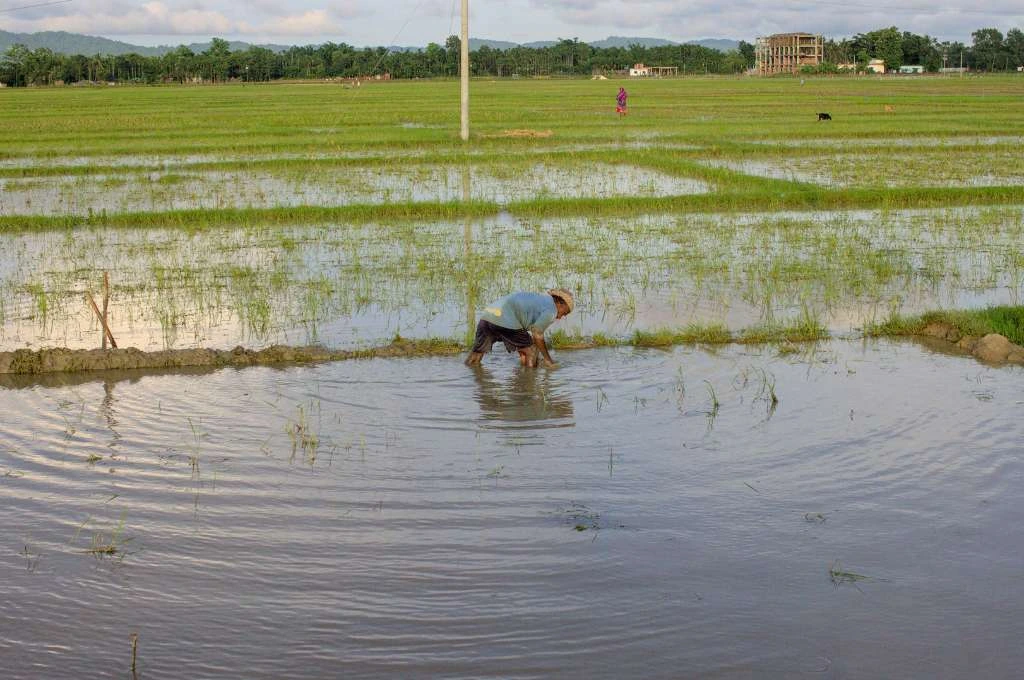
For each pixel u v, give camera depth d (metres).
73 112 46.06
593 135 29.44
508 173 21.77
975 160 23.66
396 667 4.01
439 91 73.56
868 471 5.93
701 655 4.09
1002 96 58.41
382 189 19.31
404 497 5.58
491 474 5.90
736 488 5.69
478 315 9.95
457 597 4.52
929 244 13.72
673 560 4.85
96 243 14.09
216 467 6.02
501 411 7.04
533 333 7.95
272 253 13.20
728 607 4.44
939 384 7.73
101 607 4.45
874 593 4.56
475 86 89.88
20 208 17.09
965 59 163.62
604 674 3.97
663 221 15.80
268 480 5.81
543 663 4.04
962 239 14.09
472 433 6.60
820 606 4.45
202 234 14.81
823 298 10.72
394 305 10.35
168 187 19.81
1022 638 4.22
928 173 21.20
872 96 59.38
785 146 25.86
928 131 30.00
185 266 12.38
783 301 10.58
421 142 27.55
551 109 45.75
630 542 5.03
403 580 4.66
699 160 23.81
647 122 35.81
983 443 6.38
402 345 8.65
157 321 9.77
